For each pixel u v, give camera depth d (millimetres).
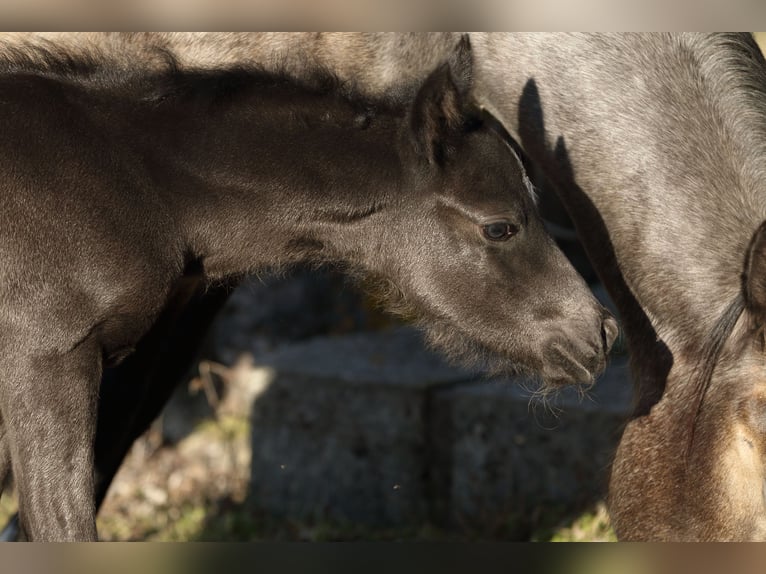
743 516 9031
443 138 9297
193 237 9633
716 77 9898
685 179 9719
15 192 9070
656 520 9492
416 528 13891
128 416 10859
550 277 9422
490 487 13789
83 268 9094
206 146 9539
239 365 17266
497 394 13688
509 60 10805
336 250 9836
